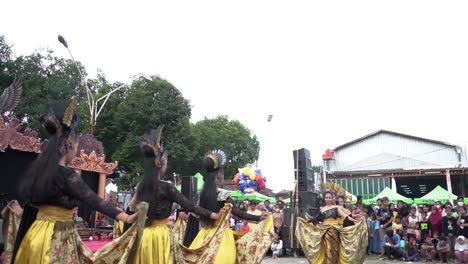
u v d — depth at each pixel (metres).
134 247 3.88
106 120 24.95
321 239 8.46
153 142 4.95
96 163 11.33
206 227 6.25
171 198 4.96
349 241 8.36
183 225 7.35
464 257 13.23
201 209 5.37
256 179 18.45
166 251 4.80
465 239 13.33
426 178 32.91
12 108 8.43
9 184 8.67
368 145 36.47
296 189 12.20
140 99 24.58
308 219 9.01
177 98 25.95
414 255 14.03
